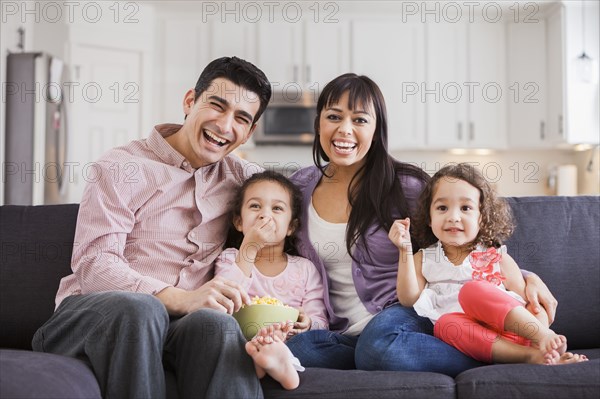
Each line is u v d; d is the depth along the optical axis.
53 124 3.87
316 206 1.93
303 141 5.08
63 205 1.95
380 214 1.84
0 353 1.38
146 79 4.80
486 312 1.58
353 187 1.91
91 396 1.29
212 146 1.78
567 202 1.97
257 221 1.81
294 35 5.08
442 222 1.78
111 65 4.70
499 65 5.08
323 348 1.66
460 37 5.09
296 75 5.08
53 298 1.83
